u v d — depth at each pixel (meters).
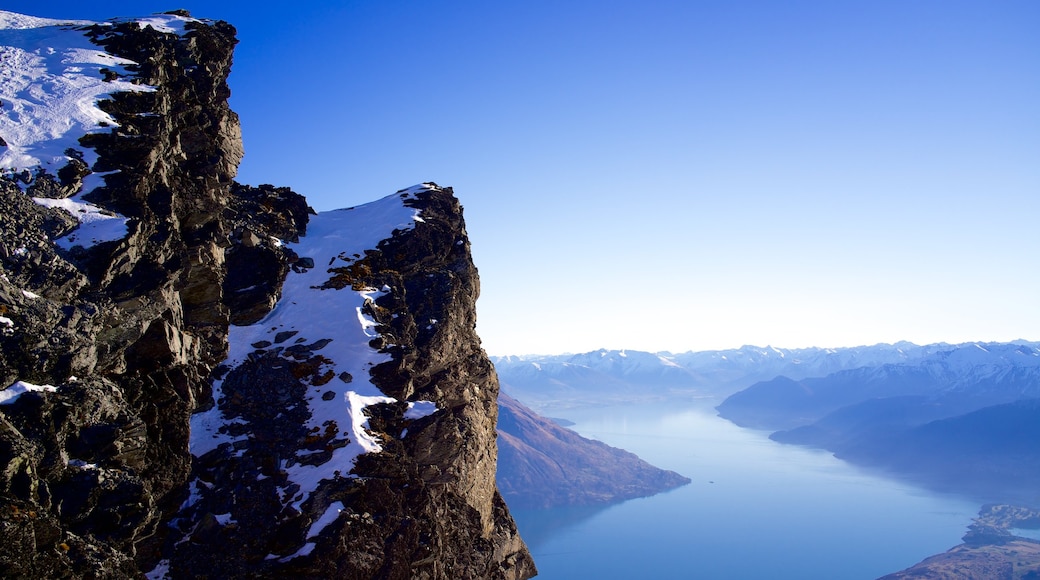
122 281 28.48
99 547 23.89
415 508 36.53
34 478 21.97
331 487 35.16
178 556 32.09
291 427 39.00
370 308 48.47
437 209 61.41
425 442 40.53
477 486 46.00
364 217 60.75
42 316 24.34
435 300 50.97
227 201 50.16
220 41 47.91
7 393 22.53
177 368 33.09
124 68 40.38
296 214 59.22
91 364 25.59
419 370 45.47
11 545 20.53
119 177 31.61
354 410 40.28
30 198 28.14
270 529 33.50
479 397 50.78
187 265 34.66
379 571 33.38
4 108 32.69
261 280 47.81
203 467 36.19
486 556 40.97
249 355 43.59
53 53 39.97
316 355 44.22
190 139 41.50
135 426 26.09
